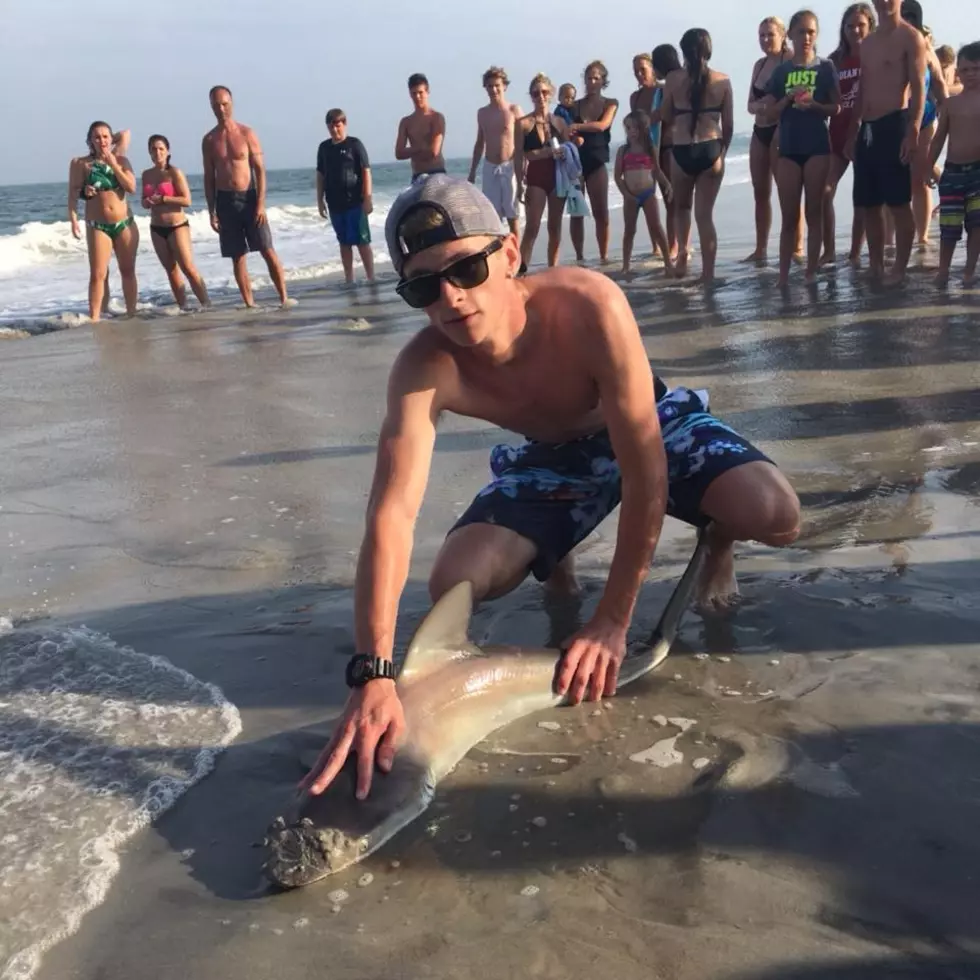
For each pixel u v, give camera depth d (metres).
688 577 3.20
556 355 2.83
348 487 4.68
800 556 3.61
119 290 14.24
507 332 2.76
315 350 8.14
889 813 2.26
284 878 2.15
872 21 10.02
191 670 3.11
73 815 2.43
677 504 3.31
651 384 2.82
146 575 3.83
